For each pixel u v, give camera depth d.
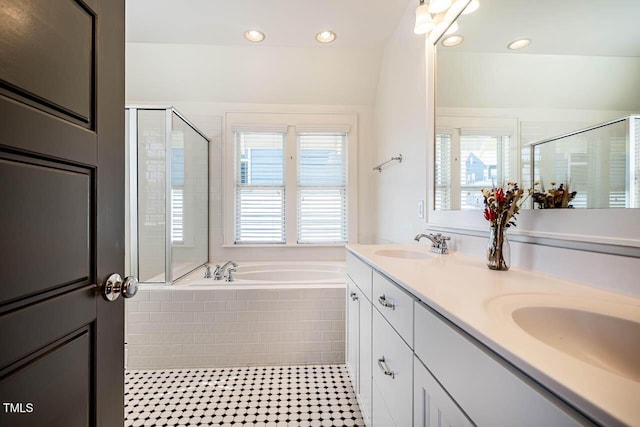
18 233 0.48
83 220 0.64
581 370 0.37
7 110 0.46
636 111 0.67
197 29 2.15
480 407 0.50
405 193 2.01
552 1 0.90
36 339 0.52
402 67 2.03
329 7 1.90
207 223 2.85
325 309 2.00
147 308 1.92
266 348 1.97
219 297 1.96
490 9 1.17
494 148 1.15
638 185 0.66
